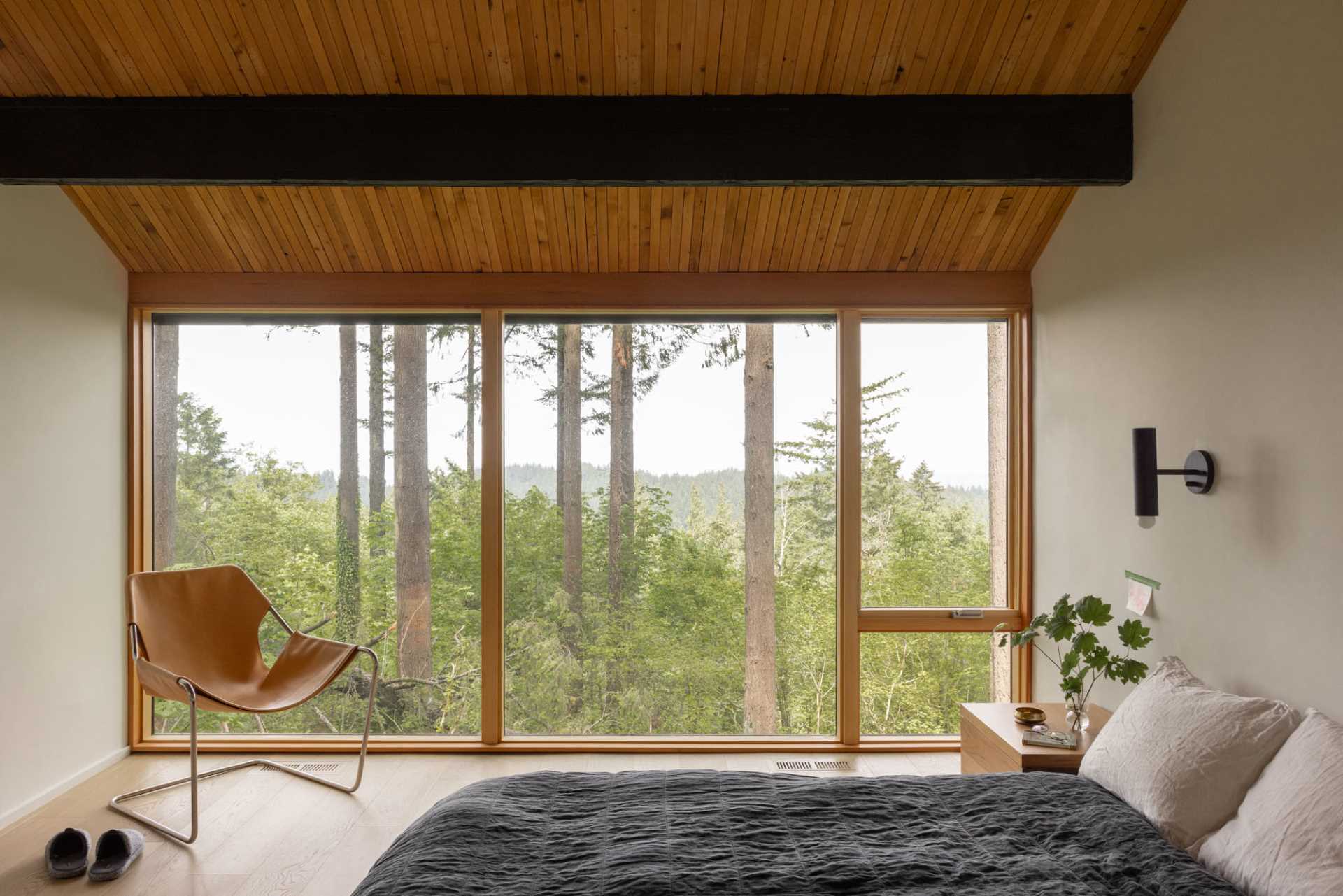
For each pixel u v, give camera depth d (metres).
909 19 2.98
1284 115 2.36
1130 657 3.14
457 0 2.89
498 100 3.19
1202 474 2.69
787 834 1.91
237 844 3.00
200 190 3.60
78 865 2.76
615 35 3.01
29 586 3.31
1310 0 2.26
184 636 3.64
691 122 3.20
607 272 3.99
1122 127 3.19
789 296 4.00
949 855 1.81
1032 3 2.92
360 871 2.80
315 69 3.11
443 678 4.09
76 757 3.57
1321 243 2.22
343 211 3.71
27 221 3.34
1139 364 3.11
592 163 3.19
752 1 2.91
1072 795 2.13
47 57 3.04
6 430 3.21
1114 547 3.28
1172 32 2.93
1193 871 1.71
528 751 3.96
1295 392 2.32
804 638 4.11
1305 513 2.28
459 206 3.69
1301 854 1.64
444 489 4.11
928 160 3.20
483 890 1.63
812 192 3.63
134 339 3.99
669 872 1.69
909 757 3.94
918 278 4.01
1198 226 2.76
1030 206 3.69
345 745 3.98
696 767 3.80
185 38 2.99
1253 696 2.49
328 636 4.11
